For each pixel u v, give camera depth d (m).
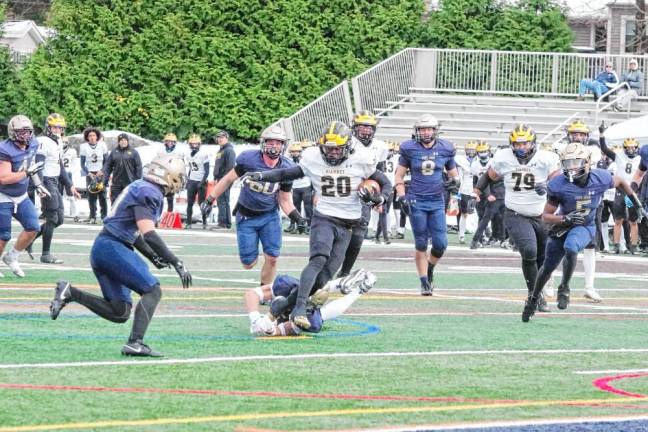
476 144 62.53
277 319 25.62
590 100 81.62
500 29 85.81
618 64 81.62
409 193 35.66
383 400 18.23
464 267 47.22
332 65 85.38
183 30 86.12
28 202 35.88
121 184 62.09
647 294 38.22
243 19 86.12
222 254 49.84
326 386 19.30
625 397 18.98
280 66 85.06
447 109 81.19
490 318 29.95
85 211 74.44
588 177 29.94
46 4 136.62
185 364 21.03
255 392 18.62
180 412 16.95
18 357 21.23
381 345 24.17
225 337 24.69
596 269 48.50
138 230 21.70
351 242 32.75
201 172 66.69
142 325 21.70
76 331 24.88
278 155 30.70
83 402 17.45
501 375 20.84
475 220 72.12
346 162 25.89
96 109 86.38
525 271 30.98
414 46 86.25
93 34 87.00
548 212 30.12
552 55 81.88
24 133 34.50
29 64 87.50
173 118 85.69
